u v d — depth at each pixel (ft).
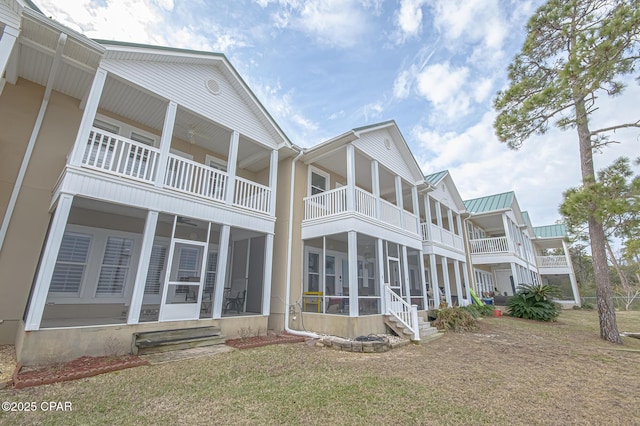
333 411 12.21
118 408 11.91
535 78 31.24
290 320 31.27
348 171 32.07
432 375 17.65
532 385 16.30
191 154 33.53
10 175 21.56
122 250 28.22
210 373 16.44
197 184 29.40
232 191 28.19
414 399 13.74
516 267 62.80
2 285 20.26
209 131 31.17
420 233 43.21
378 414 12.06
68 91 24.85
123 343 19.74
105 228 27.40
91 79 23.27
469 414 12.34
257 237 35.12
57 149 23.82
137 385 14.34
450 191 60.23
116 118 28.02
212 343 23.16
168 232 31.48
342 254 41.60
